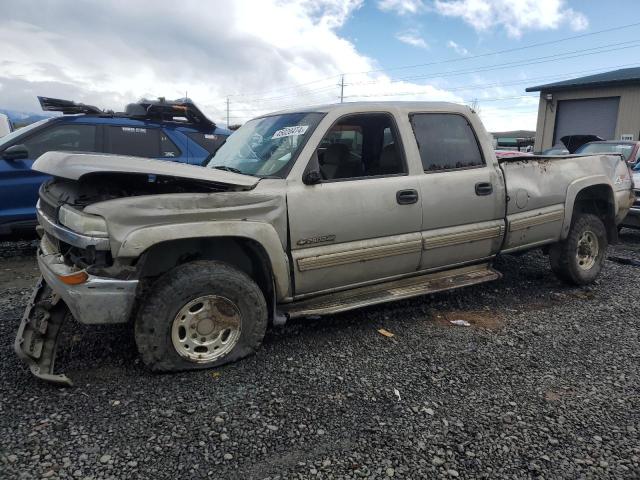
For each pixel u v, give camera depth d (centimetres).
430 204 421
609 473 245
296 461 249
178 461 246
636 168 948
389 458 253
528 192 486
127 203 304
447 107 453
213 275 329
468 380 337
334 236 377
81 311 302
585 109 2414
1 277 573
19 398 297
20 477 229
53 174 310
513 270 624
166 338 321
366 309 471
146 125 732
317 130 379
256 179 354
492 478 240
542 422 288
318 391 316
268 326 417
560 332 425
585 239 550
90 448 252
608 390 327
